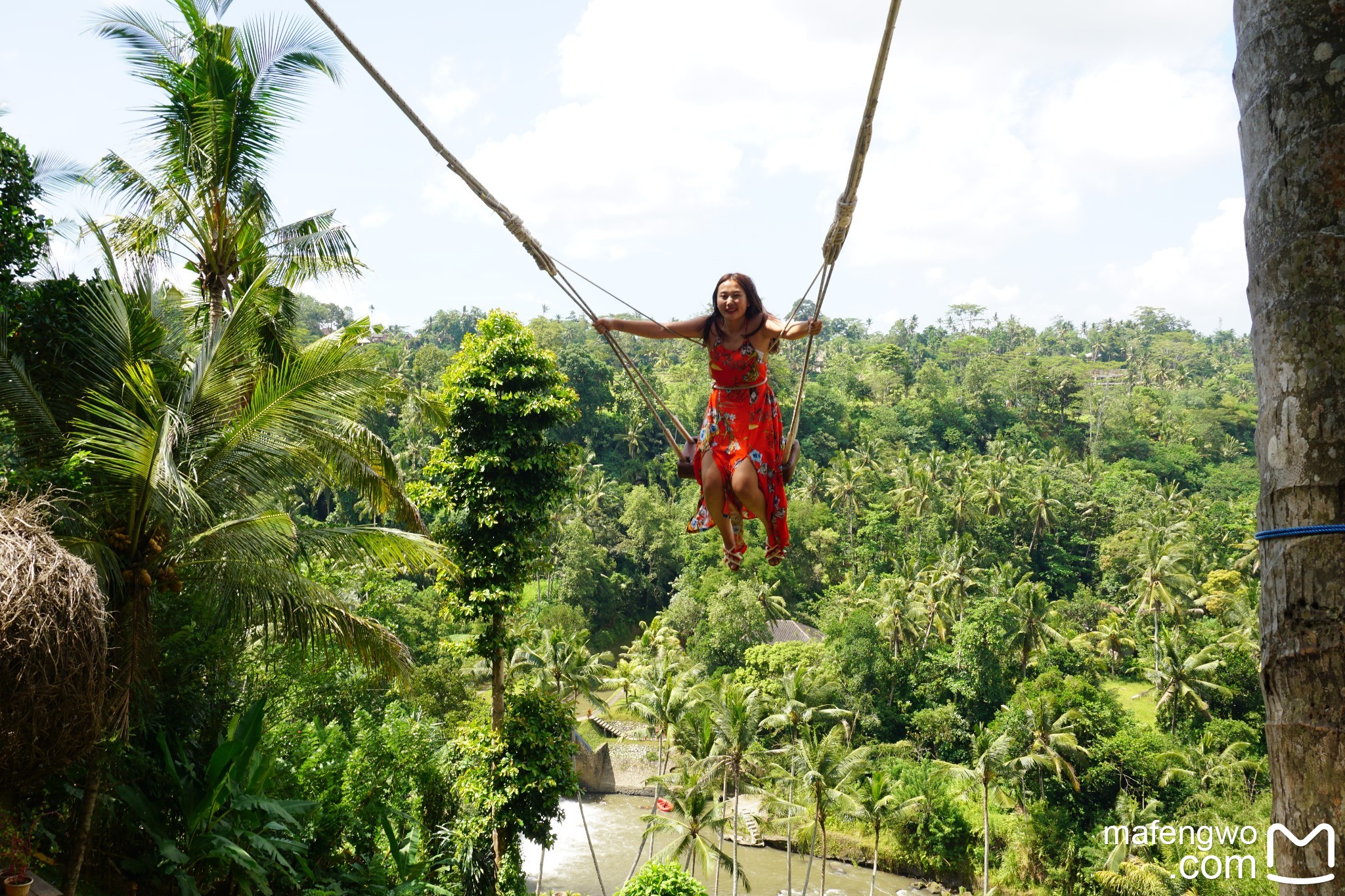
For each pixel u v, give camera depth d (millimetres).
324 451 15555
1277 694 2715
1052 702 47375
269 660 18016
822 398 111688
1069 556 84938
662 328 5145
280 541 12062
